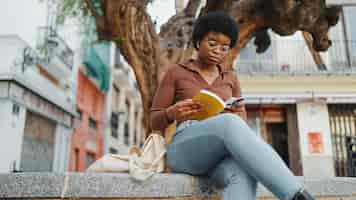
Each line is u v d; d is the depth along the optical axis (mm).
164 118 1694
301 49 10789
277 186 1253
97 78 14523
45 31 9805
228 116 1486
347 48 10688
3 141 7926
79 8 6648
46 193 1602
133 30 4133
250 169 1332
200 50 1854
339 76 10227
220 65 1992
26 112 8969
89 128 14023
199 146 1577
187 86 1827
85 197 1608
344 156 9742
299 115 10062
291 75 10328
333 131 9992
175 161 1738
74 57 12141
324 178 1904
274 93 10281
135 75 4203
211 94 1532
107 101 16031
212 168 1628
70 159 11922
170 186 1661
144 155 1803
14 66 8383
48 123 10383
